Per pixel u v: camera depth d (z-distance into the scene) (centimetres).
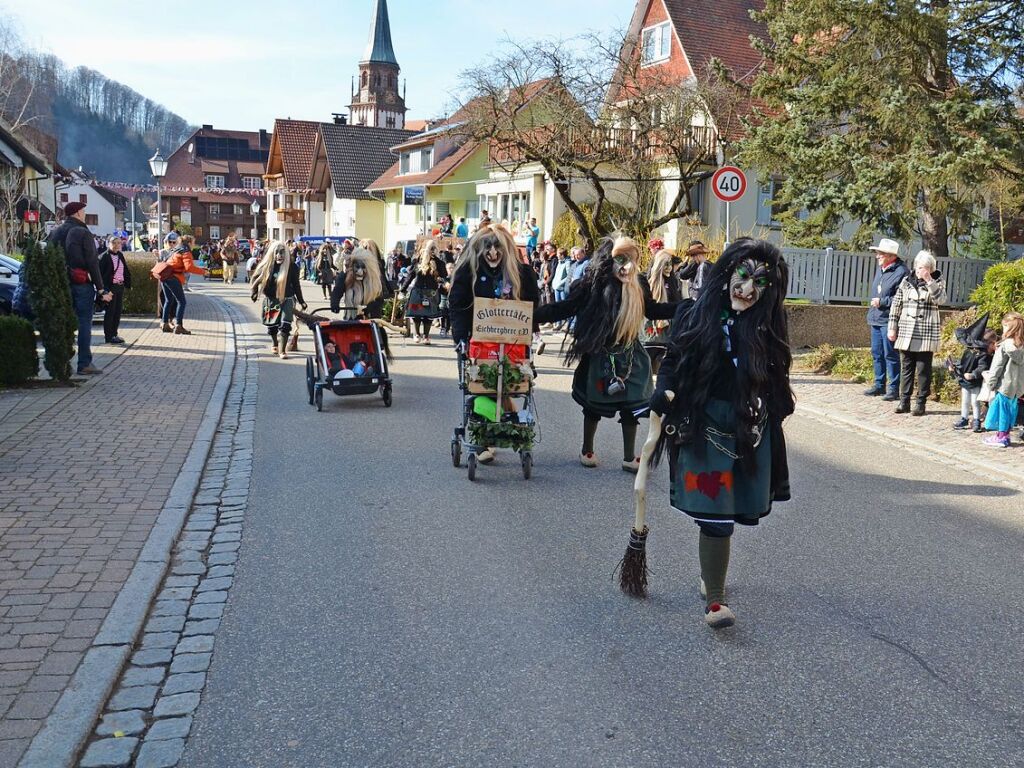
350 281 1148
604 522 664
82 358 1265
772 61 1970
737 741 372
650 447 500
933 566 584
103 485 712
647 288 776
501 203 3853
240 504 696
